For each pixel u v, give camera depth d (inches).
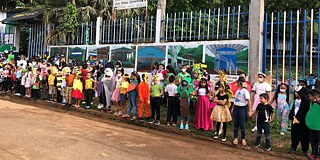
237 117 307.7
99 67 503.5
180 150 279.7
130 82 415.5
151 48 503.2
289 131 345.7
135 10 712.4
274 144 305.1
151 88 384.5
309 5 743.7
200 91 354.9
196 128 356.2
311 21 346.0
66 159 227.6
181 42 463.2
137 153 258.5
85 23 635.5
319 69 338.0
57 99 525.7
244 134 305.0
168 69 436.5
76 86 476.7
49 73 549.0
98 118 426.9
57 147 259.4
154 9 759.7
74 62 597.9
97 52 589.6
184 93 355.3
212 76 423.8
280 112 339.9
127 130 358.6
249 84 363.3
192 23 502.3
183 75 390.9
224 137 317.7
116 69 467.5
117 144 285.9
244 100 306.3
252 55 387.2
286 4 757.3
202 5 821.2
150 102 388.8
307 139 276.2
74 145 270.1
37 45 741.9
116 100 417.7
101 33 597.0
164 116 416.8
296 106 295.9
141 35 534.6
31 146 257.1
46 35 714.8
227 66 410.0
